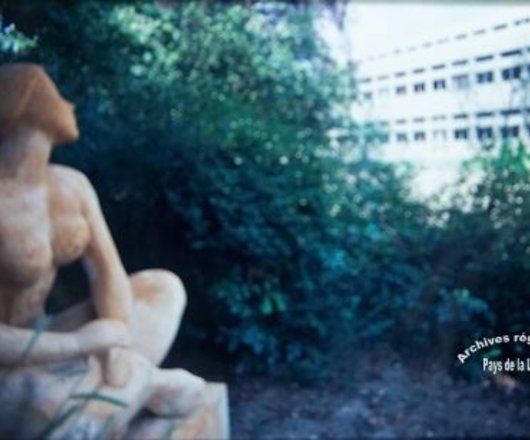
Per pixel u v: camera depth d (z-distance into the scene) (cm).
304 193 382
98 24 407
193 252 375
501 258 319
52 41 386
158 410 213
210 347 377
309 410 332
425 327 328
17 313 189
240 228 358
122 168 378
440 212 364
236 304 362
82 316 203
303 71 452
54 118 186
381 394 324
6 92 181
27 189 183
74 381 179
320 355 362
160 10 462
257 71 466
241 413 333
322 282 370
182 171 370
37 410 166
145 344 212
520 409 274
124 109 402
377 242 375
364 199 392
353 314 365
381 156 403
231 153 382
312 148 405
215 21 479
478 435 271
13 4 358
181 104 413
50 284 196
